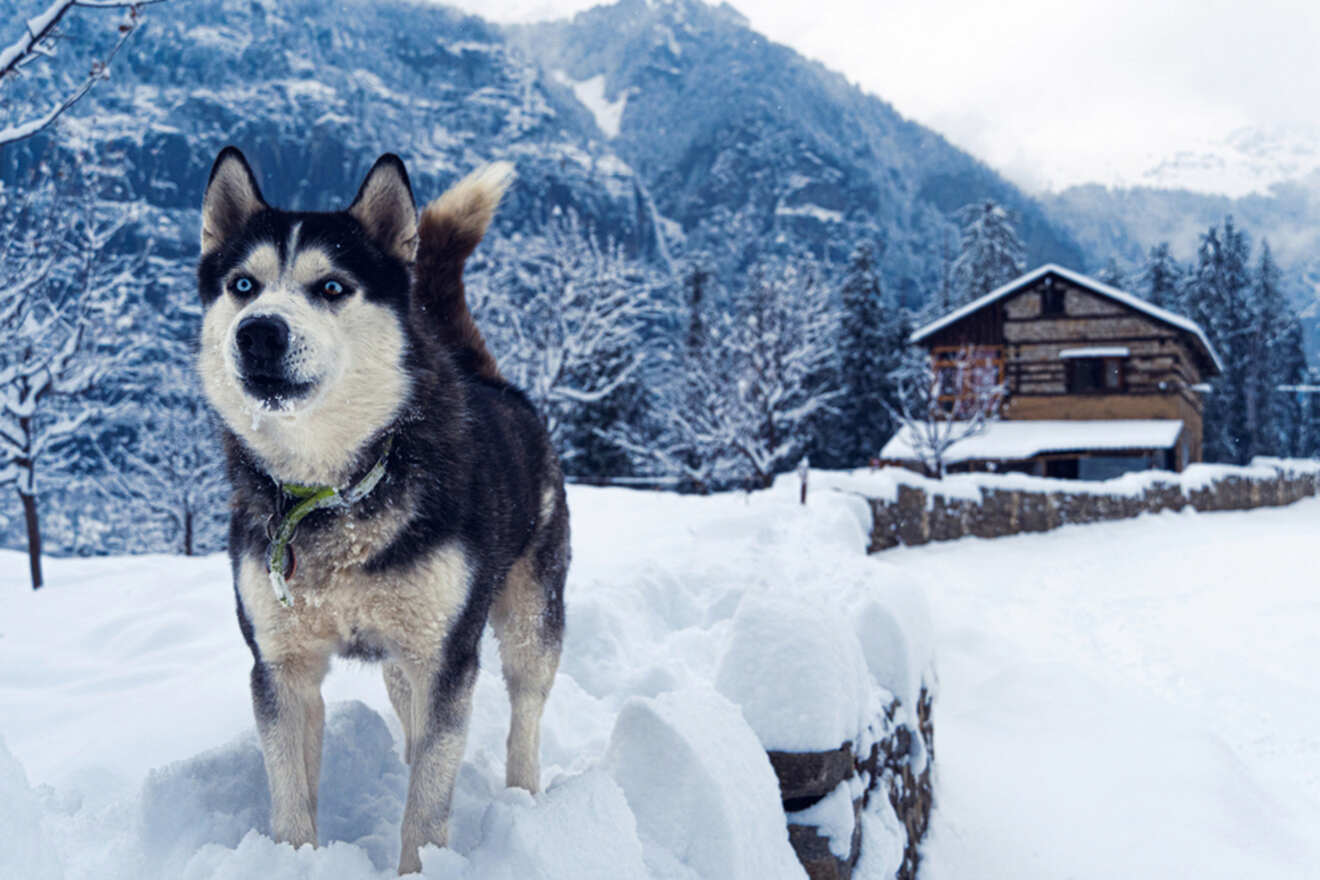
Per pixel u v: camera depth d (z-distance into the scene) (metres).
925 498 16.30
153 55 46.69
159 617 5.11
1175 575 13.39
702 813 2.45
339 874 2.01
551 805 2.24
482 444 2.80
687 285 51.25
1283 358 64.19
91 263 7.70
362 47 176.12
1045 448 28.50
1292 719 6.62
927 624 4.73
